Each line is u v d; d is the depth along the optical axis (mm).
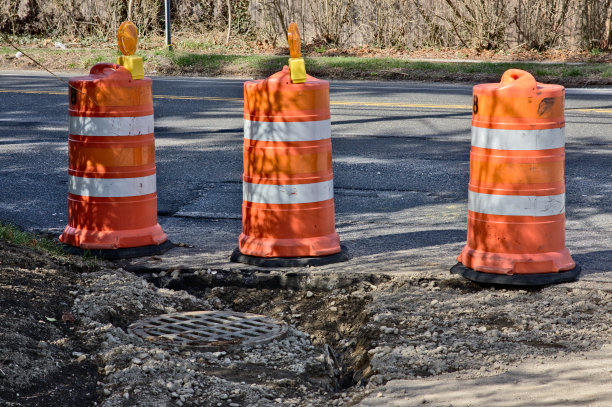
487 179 5109
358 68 19062
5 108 13062
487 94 5047
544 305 4715
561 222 5172
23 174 8586
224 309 5113
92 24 25828
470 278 5160
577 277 5250
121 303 4754
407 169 9008
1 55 20578
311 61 19750
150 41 24484
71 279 5066
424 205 7520
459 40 23453
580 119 12062
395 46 23844
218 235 6477
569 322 4426
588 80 17344
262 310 5094
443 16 23422
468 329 4340
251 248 5621
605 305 4707
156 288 5195
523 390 3512
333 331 4762
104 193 5730
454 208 7395
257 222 5609
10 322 4109
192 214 7156
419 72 18516
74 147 5785
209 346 4254
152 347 4184
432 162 9359
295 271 5410
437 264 5582
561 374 3689
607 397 3400
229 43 24547
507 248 5094
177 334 4422
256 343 4340
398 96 14906
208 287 5402
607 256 5824
